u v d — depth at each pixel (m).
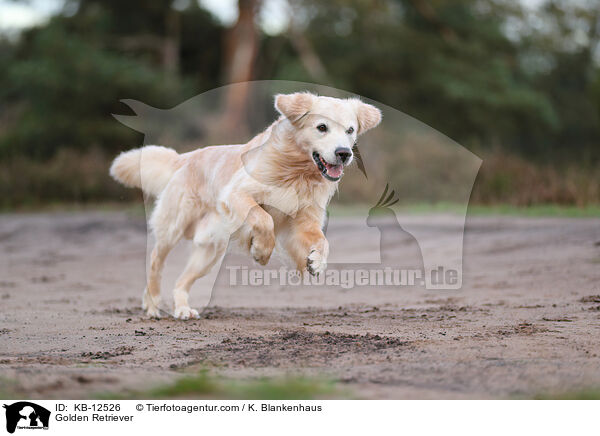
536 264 12.85
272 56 45.75
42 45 40.88
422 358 6.48
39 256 18.22
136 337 7.99
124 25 47.00
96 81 39.66
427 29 46.81
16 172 30.91
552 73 51.19
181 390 5.57
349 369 6.20
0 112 44.94
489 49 46.19
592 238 14.47
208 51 48.81
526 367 6.02
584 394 5.39
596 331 7.63
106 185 30.39
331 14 45.34
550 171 24.11
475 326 8.20
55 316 9.76
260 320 9.12
